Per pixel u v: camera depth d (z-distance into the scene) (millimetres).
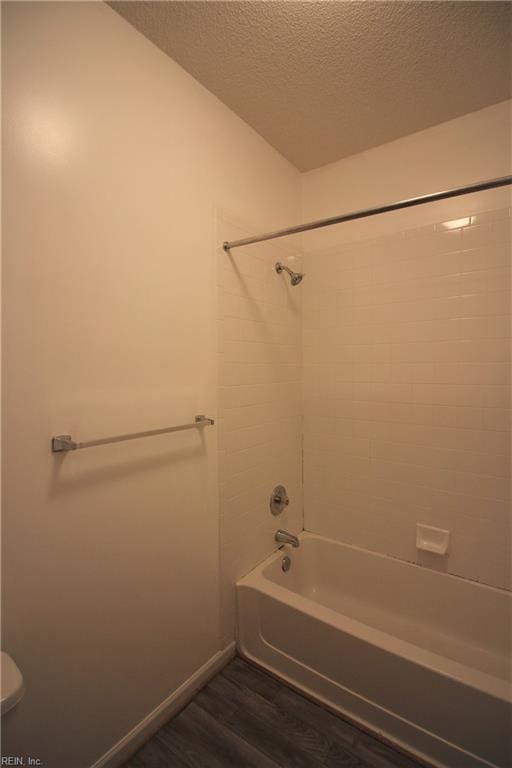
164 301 1322
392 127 1751
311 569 2094
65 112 1024
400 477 1852
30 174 947
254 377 1786
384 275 1869
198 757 1210
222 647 1597
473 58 1348
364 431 1954
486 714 1083
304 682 1456
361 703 1311
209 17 1183
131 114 1206
